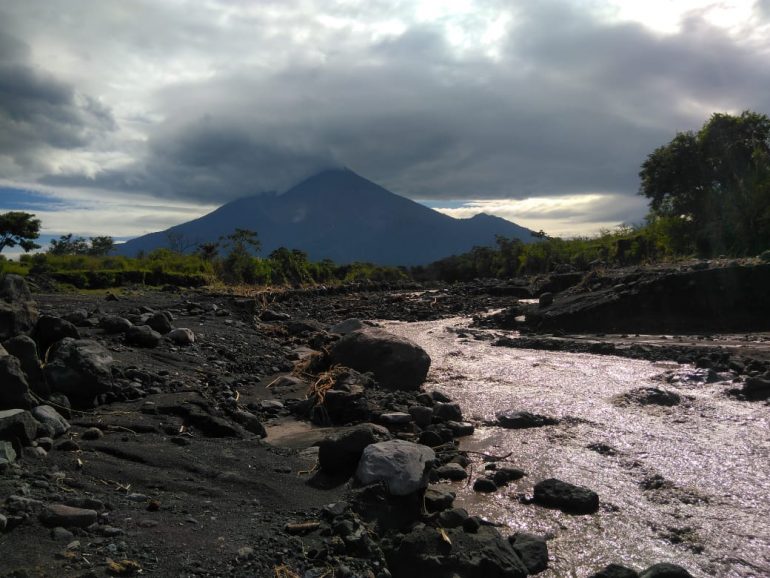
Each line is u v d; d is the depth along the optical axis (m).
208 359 10.40
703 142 32.31
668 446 7.05
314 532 4.40
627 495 5.73
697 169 32.44
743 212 27.25
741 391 9.27
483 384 10.63
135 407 7.21
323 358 10.91
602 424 7.98
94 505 4.30
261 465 5.80
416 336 17.58
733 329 15.79
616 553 4.64
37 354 7.13
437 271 59.50
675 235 31.31
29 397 6.04
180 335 10.86
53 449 5.52
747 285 16.14
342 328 14.73
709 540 4.81
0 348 6.11
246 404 8.59
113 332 10.27
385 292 33.28
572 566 4.45
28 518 3.92
